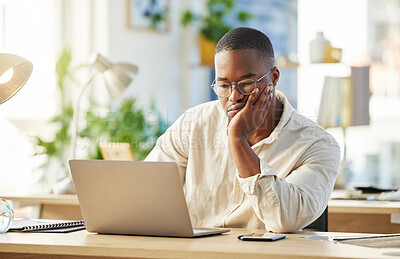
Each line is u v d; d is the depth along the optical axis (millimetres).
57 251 1714
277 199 1965
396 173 5391
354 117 3945
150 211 1856
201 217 2291
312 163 2170
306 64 5676
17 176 5141
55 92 5277
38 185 5160
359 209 2988
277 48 5957
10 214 1947
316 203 2035
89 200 1933
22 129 5195
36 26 5289
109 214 1914
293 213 1981
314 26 5684
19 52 5203
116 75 3791
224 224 2236
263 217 1990
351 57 5496
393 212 2949
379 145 5422
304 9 5730
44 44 5309
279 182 1992
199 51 5906
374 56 5453
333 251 1577
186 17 5797
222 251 1580
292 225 1982
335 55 4387
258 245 1684
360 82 3969
